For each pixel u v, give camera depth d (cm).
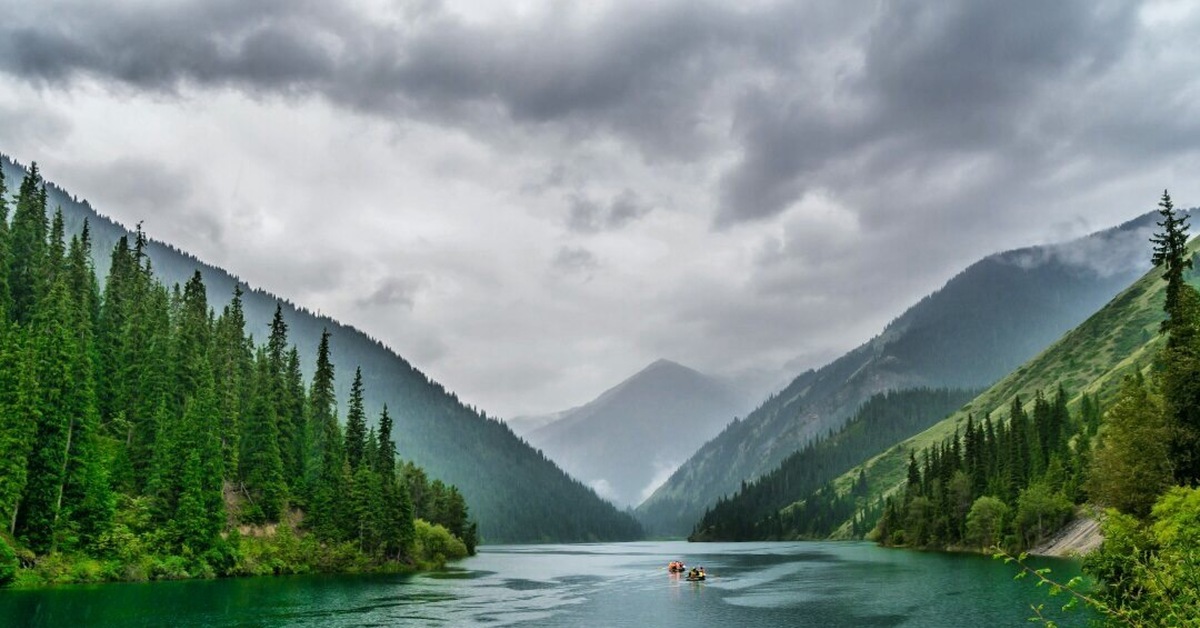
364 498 13938
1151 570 1933
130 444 11781
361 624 7406
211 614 7694
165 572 10250
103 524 9969
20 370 9219
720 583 12406
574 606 9138
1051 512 15788
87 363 10156
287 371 15350
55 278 12731
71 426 9819
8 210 13162
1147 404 7775
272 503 12825
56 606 7612
